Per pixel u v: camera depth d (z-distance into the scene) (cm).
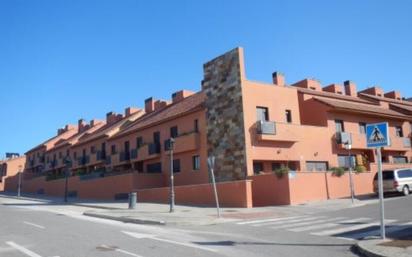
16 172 7750
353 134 3419
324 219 1739
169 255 977
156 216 1997
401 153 4000
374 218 1658
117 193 3728
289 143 3034
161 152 3678
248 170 2775
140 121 4466
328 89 4241
